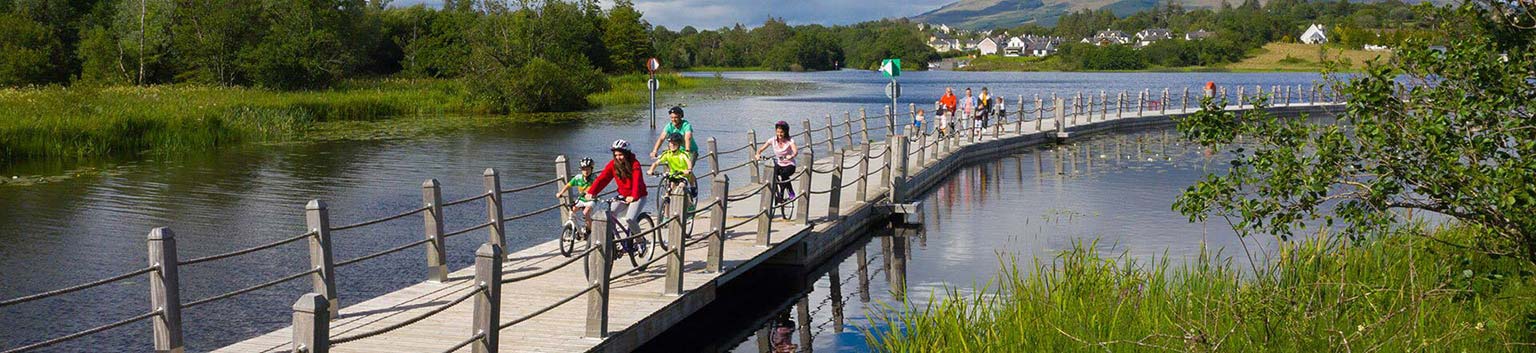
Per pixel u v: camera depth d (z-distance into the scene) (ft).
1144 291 33.86
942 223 63.77
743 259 42.50
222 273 45.44
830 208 55.36
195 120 113.29
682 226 36.35
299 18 220.43
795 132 137.18
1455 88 26.96
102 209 63.31
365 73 321.11
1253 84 369.91
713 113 180.96
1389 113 27.53
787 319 40.91
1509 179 24.89
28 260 47.91
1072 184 82.89
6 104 115.24
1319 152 27.81
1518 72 26.30
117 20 241.35
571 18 250.78
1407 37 27.48
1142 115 154.10
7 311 38.68
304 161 93.76
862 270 50.08
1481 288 28.86
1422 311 28.68
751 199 63.82
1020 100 122.83
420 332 31.17
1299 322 27.20
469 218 61.98
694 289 37.17
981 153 109.09
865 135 100.73
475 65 183.21
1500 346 27.37
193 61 211.82
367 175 82.99
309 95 173.27
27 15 245.65
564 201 46.47
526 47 217.77
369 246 52.47
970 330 31.63
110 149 101.65
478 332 26.53
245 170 85.97
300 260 48.52
